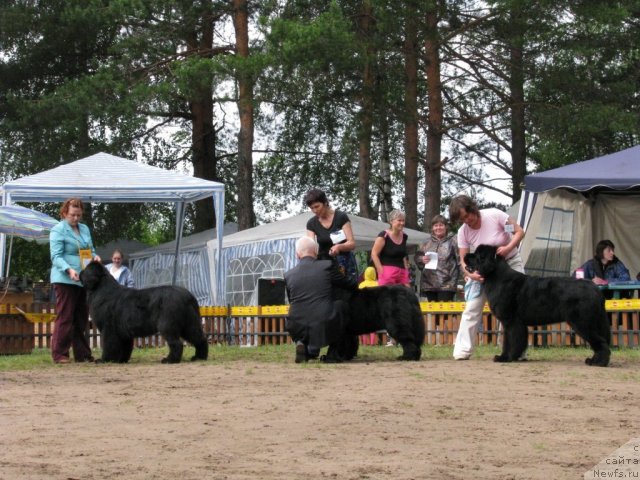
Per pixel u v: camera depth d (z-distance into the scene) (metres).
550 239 16.59
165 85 25.42
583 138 27.92
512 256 10.93
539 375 9.20
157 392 8.12
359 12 26.66
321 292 10.95
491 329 14.72
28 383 9.00
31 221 16.53
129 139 32.53
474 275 10.76
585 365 10.25
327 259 11.31
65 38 31.22
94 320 11.73
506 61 27.45
